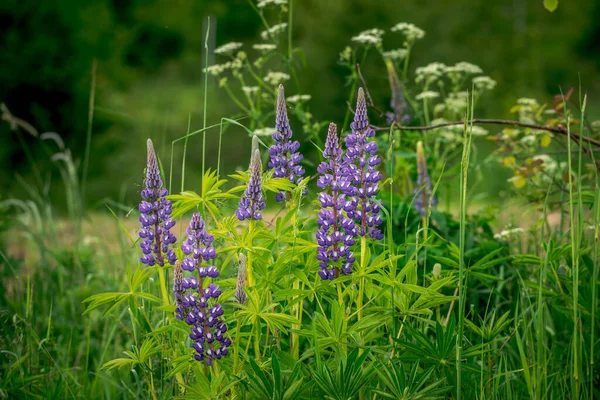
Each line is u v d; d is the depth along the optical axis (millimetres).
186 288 2881
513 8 25594
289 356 3004
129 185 18391
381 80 19141
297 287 3262
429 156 5281
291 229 3084
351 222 2984
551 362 3541
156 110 20438
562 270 3756
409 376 2971
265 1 5367
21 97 20109
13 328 4500
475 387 3045
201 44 23641
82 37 21188
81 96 20266
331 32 22250
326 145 3023
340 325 2885
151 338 3154
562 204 4359
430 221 4609
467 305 4246
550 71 25250
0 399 3607
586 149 4027
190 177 16984
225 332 2953
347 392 2842
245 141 18953
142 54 23141
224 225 3008
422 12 24016
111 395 4344
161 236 3018
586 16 26484
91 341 4793
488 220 5074
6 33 20562
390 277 2990
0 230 5805
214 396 2861
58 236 6691
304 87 20531
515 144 4953
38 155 18750
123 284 5168
